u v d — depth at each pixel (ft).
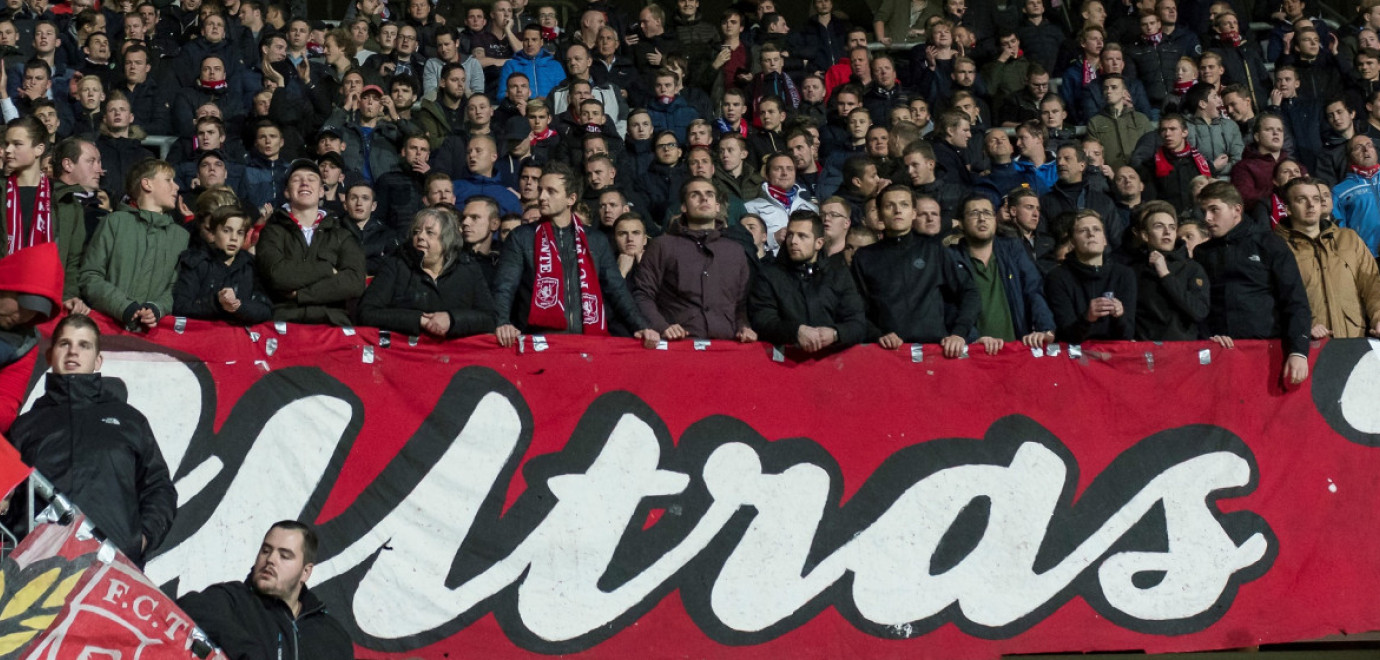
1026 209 45.27
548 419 33.73
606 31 65.16
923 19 74.02
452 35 65.16
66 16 62.75
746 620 33.65
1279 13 73.77
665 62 66.39
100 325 32.45
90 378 28.45
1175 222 38.63
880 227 43.52
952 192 51.24
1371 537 37.04
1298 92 67.62
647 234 47.75
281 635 27.68
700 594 33.55
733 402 34.60
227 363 32.63
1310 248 40.50
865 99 63.62
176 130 57.21
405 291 34.09
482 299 34.96
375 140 54.03
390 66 63.72
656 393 34.30
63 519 24.98
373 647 31.96
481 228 39.19
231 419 32.37
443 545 32.73
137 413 28.89
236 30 61.98
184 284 33.65
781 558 34.06
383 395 33.14
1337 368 37.86
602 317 35.47
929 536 34.86
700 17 74.43
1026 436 35.78
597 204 47.55
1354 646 38.04
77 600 24.77
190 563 31.58
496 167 52.65
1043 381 36.19
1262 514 36.60
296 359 32.94
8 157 34.71
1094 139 60.59
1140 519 35.96
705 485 34.06
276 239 34.37
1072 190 52.44
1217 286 38.86
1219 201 39.27
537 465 33.45
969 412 35.65
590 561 33.22
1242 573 36.19
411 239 34.42
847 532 34.50
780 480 34.42
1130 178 53.78
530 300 35.27
